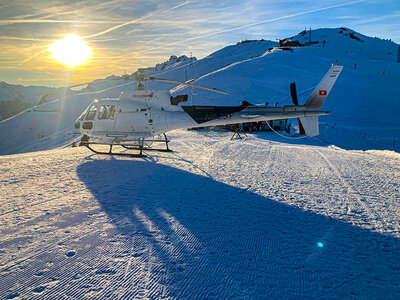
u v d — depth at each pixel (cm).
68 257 399
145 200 657
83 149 1441
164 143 1783
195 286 341
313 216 596
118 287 335
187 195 711
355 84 9175
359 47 19788
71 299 310
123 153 1306
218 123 1203
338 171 1059
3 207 580
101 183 789
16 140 18100
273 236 493
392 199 725
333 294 334
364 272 386
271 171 1027
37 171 903
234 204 657
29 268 368
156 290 331
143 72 1246
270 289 340
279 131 4134
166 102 1214
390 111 7050
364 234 511
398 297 332
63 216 545
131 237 468
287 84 9494
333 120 6625
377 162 1284
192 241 462
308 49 14550
